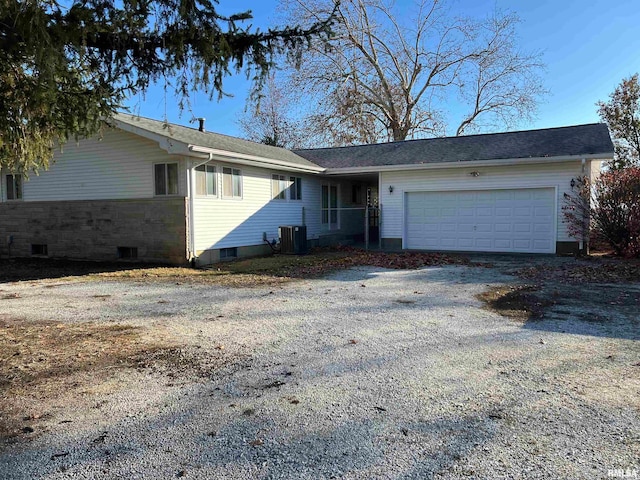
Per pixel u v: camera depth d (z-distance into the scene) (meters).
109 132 12.51
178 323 5.71
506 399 3.27
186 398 3.38
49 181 13.66
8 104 5.28
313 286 8.51
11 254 14.38
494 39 25.59
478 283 8.53
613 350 4.38
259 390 3.51
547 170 13.33
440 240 15.10
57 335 5.15
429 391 3.43
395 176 15.63
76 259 13.25
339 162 17.31
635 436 2.70
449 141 17.22
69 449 2.65
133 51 4.56
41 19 3.69
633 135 23.20
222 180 12.79
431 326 5.42
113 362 4.21
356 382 3.64
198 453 2.58
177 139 11.19
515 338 4.84
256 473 2.37
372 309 6.42
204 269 11.16
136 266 11.72
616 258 11.96
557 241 13.33
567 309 6.21
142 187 12.27
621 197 11.89
